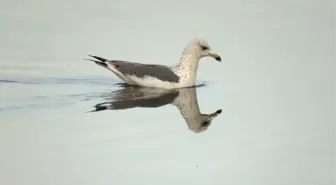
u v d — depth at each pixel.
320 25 26.73
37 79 20.86
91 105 18.88
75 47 24.12
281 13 28.38
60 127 17.17
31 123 17.30
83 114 18.09
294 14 28.22
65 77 21.17
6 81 20.53
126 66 20.73
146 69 20.81
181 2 29.80
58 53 23.42
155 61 22.95
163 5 29.27
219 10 28.86
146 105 19.17
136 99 19.69
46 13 27.72
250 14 28.34
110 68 20.70
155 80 20.69
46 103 18.81
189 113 18.72
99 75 21.64
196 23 27.05
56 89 20.08
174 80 20.84
